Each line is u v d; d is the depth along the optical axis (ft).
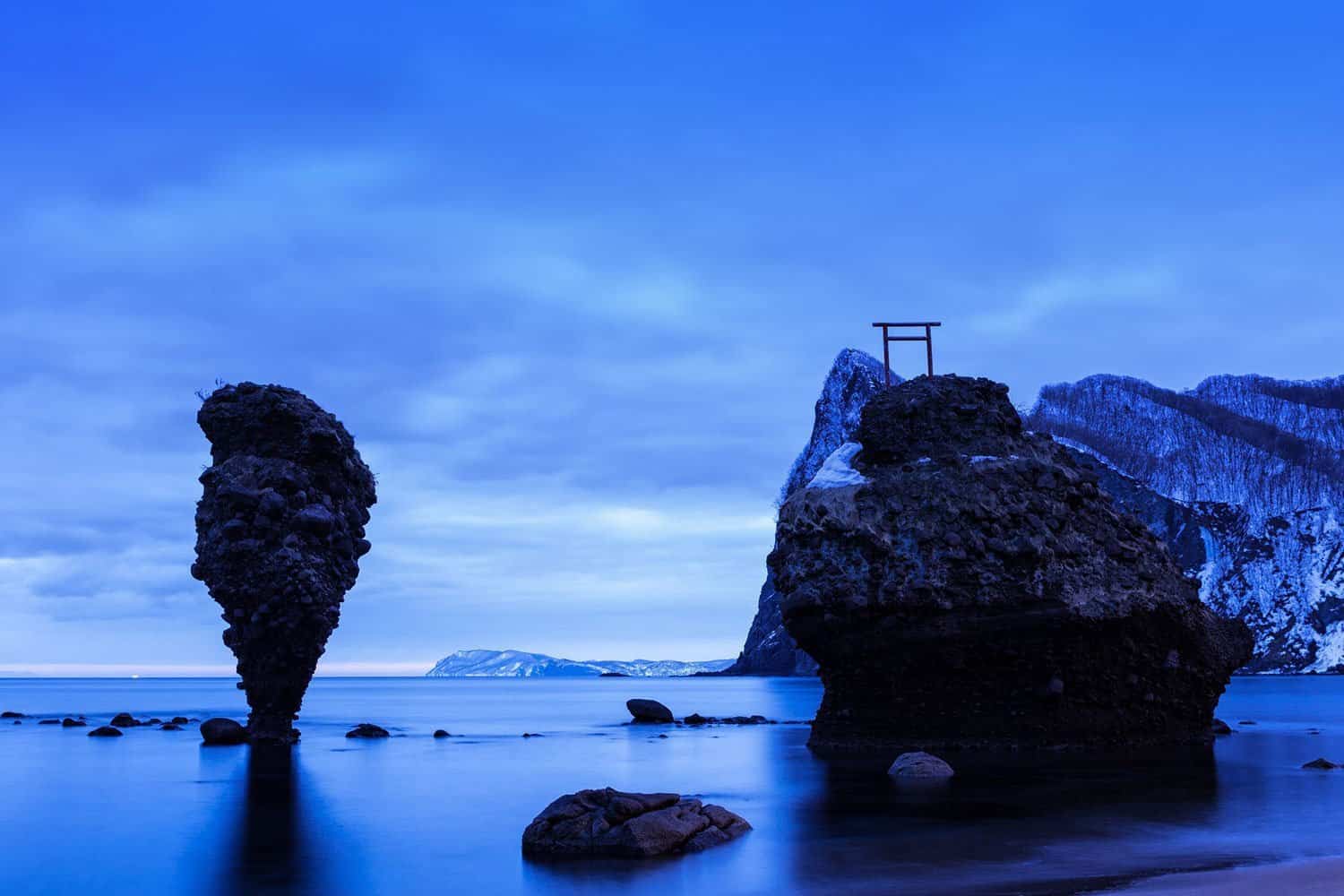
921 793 116.98
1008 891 74.90
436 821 109.50
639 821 89.61
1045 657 144.77
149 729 246.88
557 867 85.20
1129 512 164.86
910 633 147.23
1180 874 79.46
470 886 79.77
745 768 148.56
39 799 124.67
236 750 181.06
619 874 81.66
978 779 126.72
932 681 149.79
